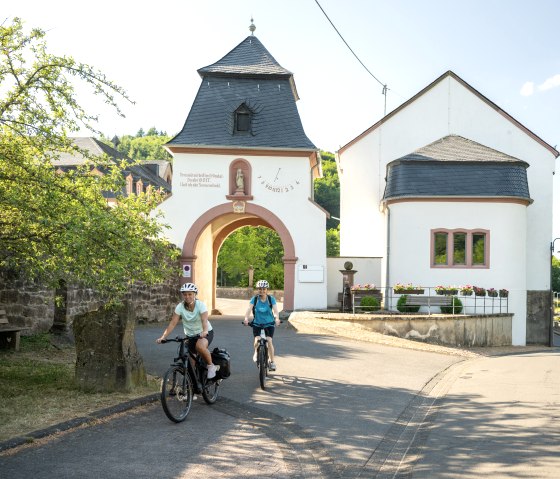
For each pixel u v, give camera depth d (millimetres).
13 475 5211
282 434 6922
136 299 18844
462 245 23656
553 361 15227
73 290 13984
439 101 27938
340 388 9930
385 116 28203
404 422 7746
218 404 8406
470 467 5688
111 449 6051
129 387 8625
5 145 8047
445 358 14844
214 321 21875
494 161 23906
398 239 23953
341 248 28516
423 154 25031
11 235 8289
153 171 56438
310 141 23406
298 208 23062
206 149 23109
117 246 8188
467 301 23016
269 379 10500
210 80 24469
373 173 28312
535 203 27375
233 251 51656
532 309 27141
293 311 22438
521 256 23766
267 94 24203
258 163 23203
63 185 8133
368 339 16578
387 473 5645
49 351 12305
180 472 5430
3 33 7910
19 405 7629
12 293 13008
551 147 27250
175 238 23078
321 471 5625
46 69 8117
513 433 7012
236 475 5414
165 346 13797
